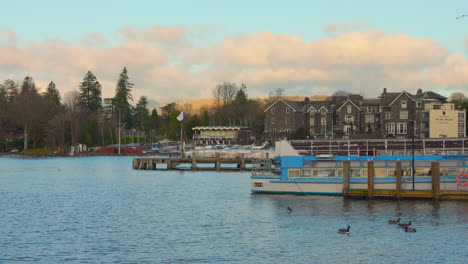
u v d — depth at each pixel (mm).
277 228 61750
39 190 100312
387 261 49188
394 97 187250
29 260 49625
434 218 65812
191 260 49531
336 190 81438
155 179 121188
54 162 194375
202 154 172125
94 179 122938
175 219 67812
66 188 103688
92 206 79062
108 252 52188
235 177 125062
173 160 149875
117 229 62031
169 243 55469
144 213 72375
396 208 71812
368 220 65188
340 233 58969
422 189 77625
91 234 59500
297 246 54031
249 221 65812
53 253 51844
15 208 77438
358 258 50031
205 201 82500
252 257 50406
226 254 51406
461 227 61375
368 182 76812
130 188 102500
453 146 92438
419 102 180625
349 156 80125
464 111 164375
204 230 61219
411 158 78000
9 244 55094
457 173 77312
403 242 55281
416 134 178000
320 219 66125
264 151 160125
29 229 62094
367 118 197500
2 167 166125
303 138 185875
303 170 82812
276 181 84438
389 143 95688
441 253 51438
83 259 49938
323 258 50062
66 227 63188
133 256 50844
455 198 75125
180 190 97938
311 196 82188
